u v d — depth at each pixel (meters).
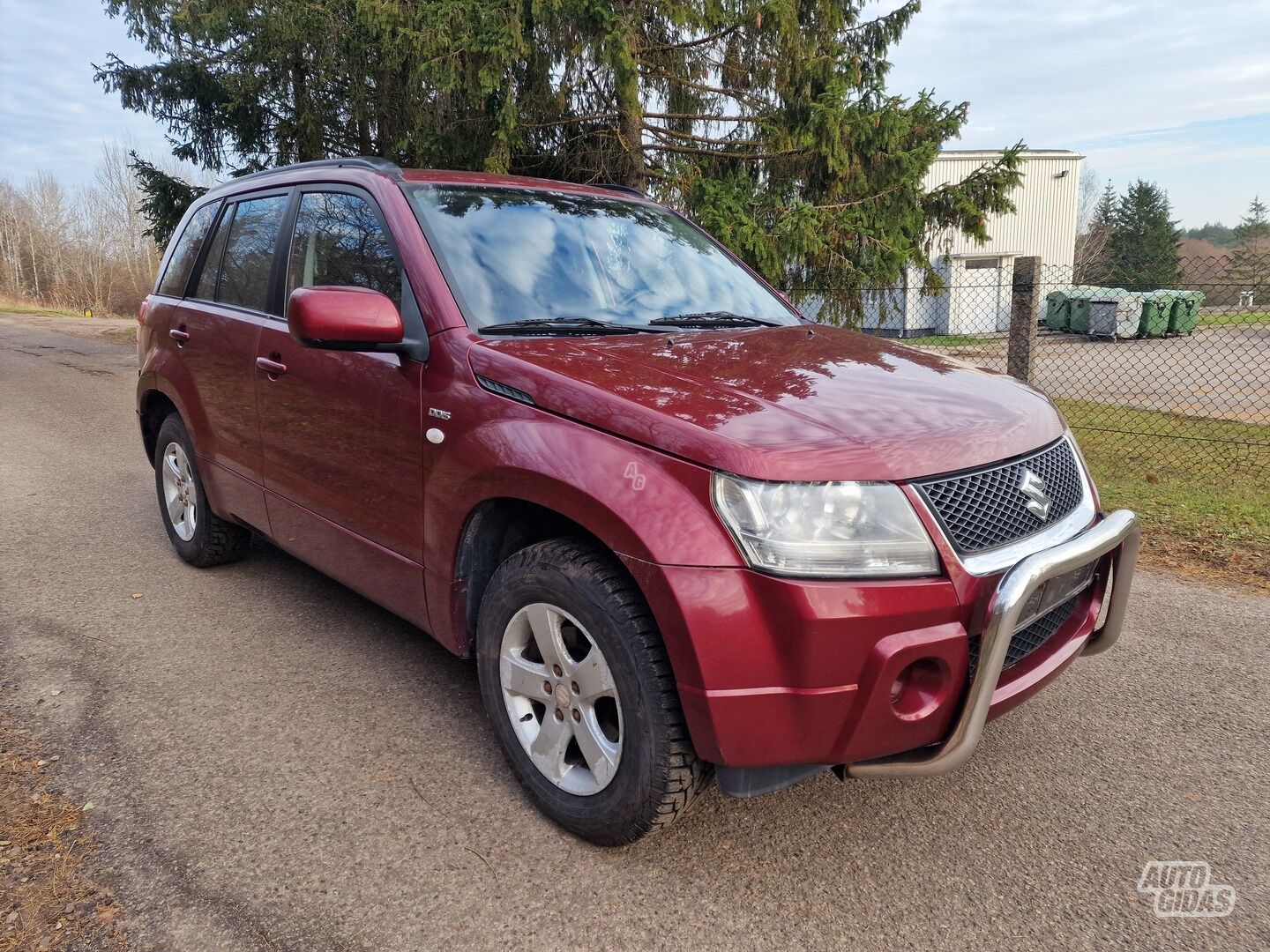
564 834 2.47
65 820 2.45
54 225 57.38
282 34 11.88
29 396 10.69
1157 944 2.09
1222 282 7.62
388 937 2.06
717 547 2.02
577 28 9.30
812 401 2.32
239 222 4.05
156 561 4.66
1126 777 2.80
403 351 2.78
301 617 3.93
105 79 13.41
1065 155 28.92
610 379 2.38
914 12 10.73
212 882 2.22
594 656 2.27
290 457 3.43
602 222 3.55
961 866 2.37
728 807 2.62
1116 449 7.94
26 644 3.58
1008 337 7.54
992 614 2.04
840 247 10.36
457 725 3.04
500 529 2.70
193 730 2.96
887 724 2.04
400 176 3.21
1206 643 3.80
